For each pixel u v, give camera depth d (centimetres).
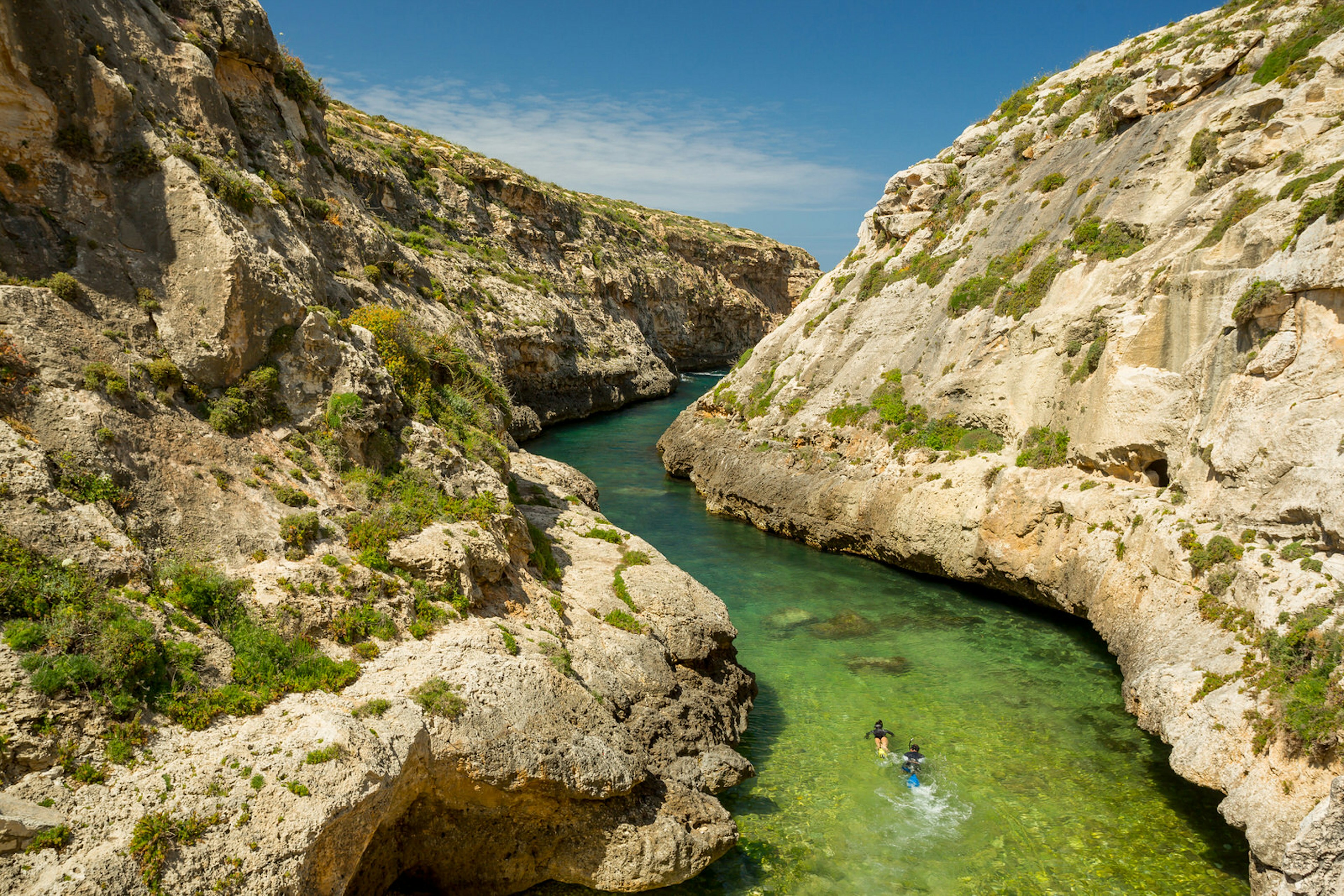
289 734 945
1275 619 1363
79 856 732
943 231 3422
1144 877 1232
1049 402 2366
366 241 2984
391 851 1119
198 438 1322
